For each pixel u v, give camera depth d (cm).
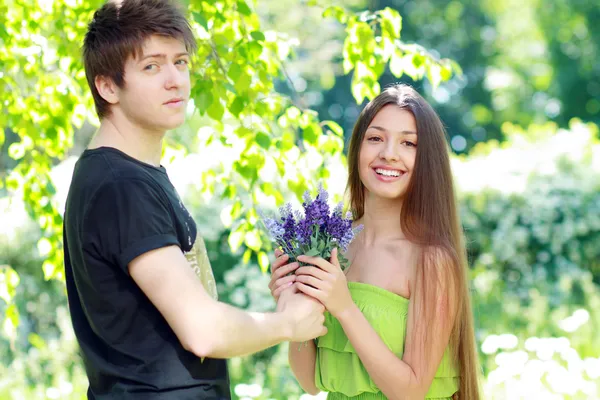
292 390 711
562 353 615
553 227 967
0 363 773
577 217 967
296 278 295
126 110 262
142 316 254
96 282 254
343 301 296
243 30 423
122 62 258
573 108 2273
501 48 2458
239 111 412
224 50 411
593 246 973
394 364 300
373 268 324
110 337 256
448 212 321
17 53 455
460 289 315
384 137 320
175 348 254
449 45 2553
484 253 988
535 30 2289
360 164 324
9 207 508
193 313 242
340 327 321
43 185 489
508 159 1016
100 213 250
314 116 452
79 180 258
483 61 2539
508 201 982
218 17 410
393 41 445
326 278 291
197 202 891
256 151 435
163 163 483
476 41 2538
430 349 306
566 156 1001
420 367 304
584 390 590
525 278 957
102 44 260
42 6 446
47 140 486
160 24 258
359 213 340
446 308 309
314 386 339
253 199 457
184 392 253
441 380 321
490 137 2528
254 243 465
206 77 407
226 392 267
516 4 2364
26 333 893
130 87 259
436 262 309
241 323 251
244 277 889
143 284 246
